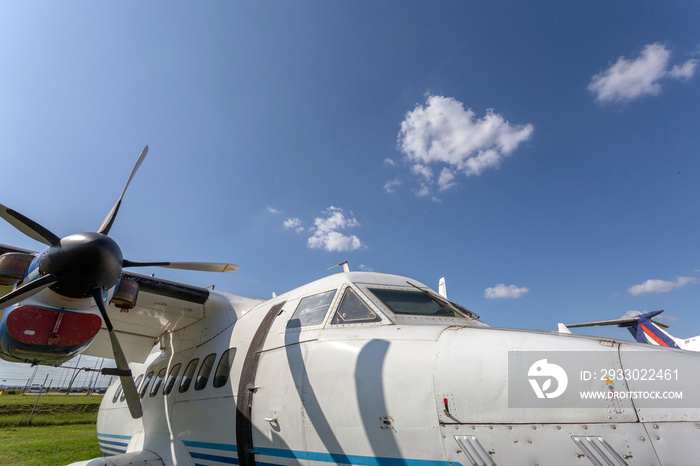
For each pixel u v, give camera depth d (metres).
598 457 2.70
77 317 4.90
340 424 3.72
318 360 4.22
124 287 5.79
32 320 4.71
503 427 3.01
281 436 4.19
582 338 3.36
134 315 7.51
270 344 4.99
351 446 3.59
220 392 5.41
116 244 4.85
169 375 7.30
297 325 4.88
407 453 3.27
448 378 3.33
